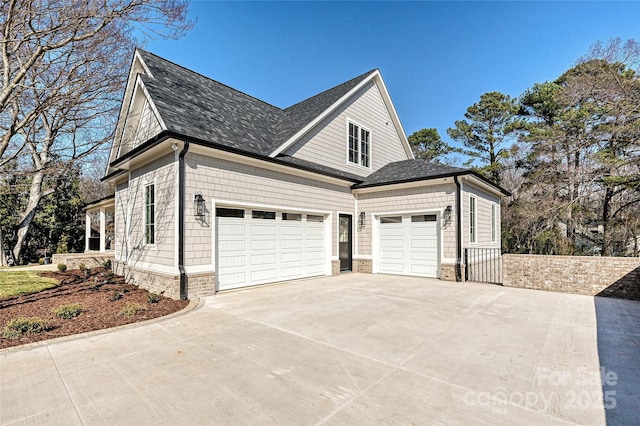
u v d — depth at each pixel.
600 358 4.05
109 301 7.14
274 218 9.92
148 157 8.77
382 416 2.74
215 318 5.88
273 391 3.17
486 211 13.78
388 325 5.46
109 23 8.55
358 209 13.05
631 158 14.12
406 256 11.77
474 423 2.65
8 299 7.45
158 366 3.75
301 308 6.66
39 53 8.12
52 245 21.55
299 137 10.73
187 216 7.57
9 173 9.95
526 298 7.73
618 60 15.52
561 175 16.61
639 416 2.76
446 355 4.14
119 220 11.61
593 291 8.12
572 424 2.65
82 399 3.01
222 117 9.76
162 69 10.23
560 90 18.06
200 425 2.61
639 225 14.99
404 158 17.05
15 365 3.76
